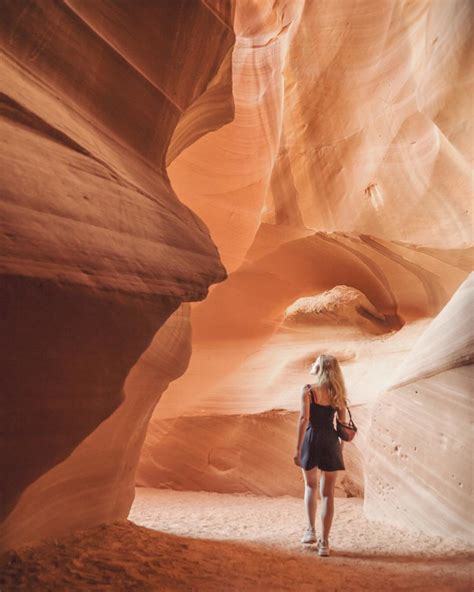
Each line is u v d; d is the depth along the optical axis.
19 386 2.09
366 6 7.32
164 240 2.83
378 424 5.15
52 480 2.94
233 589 2.77
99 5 2.87
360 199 7.43
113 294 2.28
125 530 3.61
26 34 2.49
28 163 2.18
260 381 7.46
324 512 3.82
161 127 3.45
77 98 2.82
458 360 4.46
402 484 4.77
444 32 5.44
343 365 7.28
